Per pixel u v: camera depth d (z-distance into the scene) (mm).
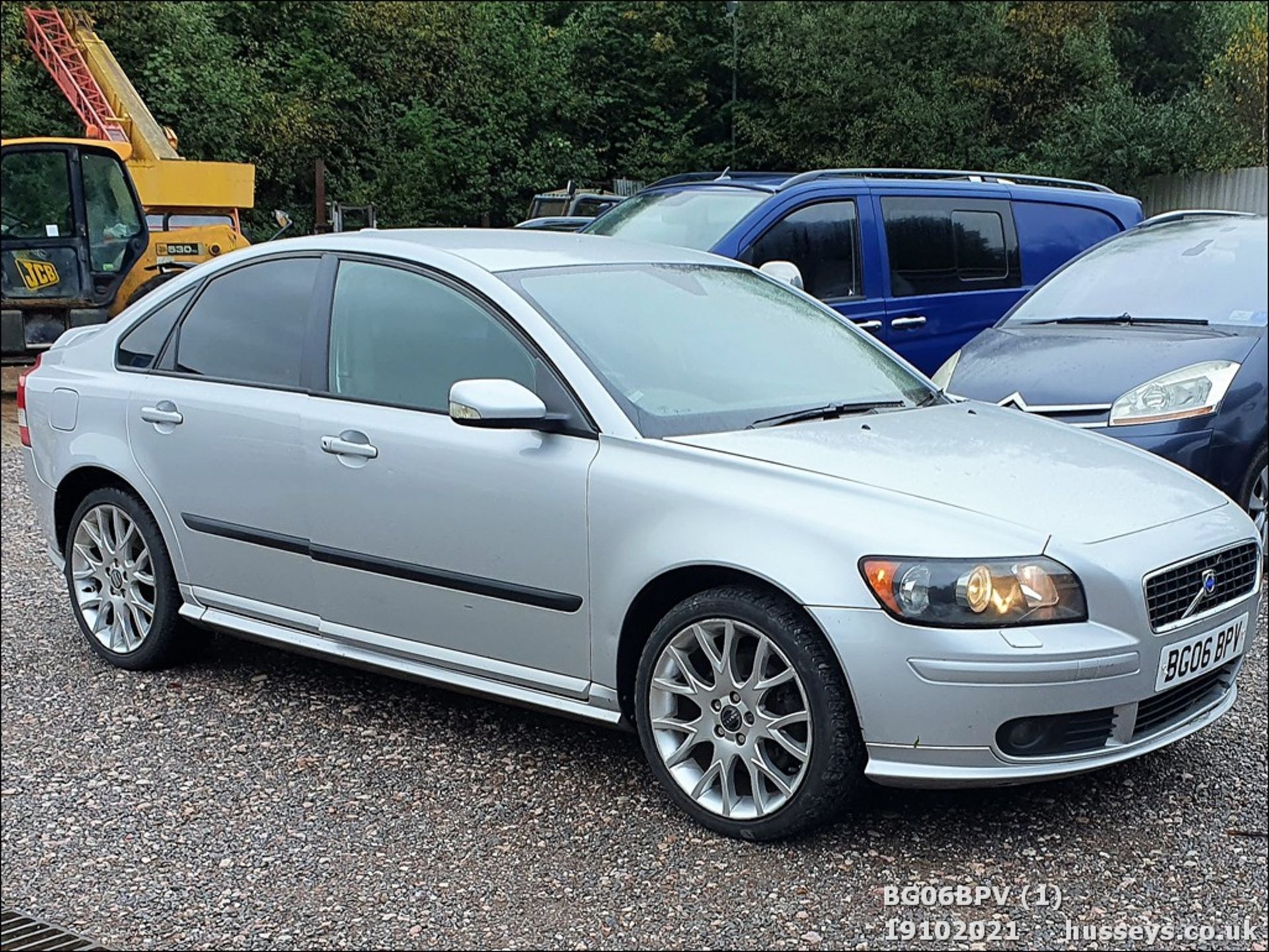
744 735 3557
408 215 27531
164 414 4832
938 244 8633
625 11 33750
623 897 3322
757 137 30875
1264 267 6590
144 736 4465
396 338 4332
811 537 3396
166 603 4945
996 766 3295
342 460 4285
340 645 4441
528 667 3977
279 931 3213
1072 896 3297
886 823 3699
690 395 4000
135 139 16109
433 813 3832
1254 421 5758
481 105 29828
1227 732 4355
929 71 29359
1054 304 7016
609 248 4750
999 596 3254
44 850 3674
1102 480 3771
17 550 7070
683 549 3553
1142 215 9906
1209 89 27766
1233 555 3764
